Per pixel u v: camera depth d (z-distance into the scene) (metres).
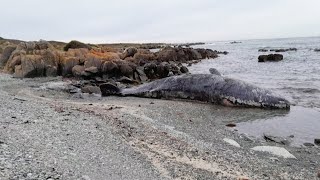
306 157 12.39
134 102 21.73
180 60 59.59
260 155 12.41
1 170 7.09
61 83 27.45
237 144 13.61
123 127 13.80
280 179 10.05
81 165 8.57
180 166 10.12
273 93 21.19
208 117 18.38
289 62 56.50
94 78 31.02
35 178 7.07
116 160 9.59
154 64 34.31
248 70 44.59
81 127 12.62
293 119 17.86
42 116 13.52
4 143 8.91
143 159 10.22
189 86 23.17
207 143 13.23
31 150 8.81
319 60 58.09
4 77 31.39
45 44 37.25
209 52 79.25
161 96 23.78
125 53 45.62
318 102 21.98
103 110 17.28
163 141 12.57
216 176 9.63
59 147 9.66
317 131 15.69
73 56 35.75
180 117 17.81
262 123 17.14
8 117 12.38
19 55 35.84
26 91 23.27
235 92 21.67
